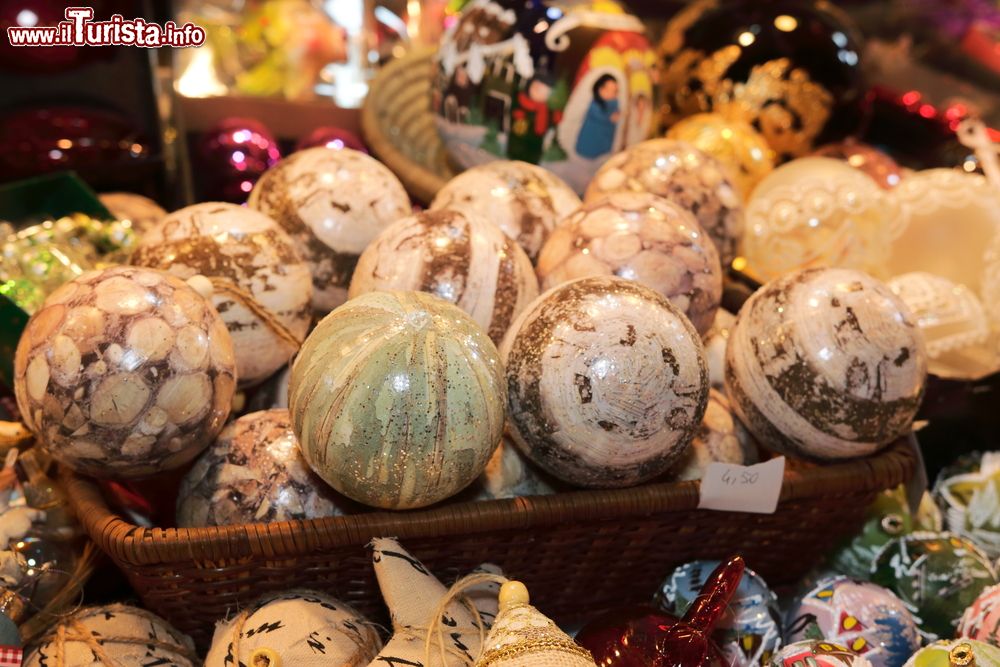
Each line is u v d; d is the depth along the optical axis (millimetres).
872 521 517
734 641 446
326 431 386
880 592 469
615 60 618
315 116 811
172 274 453
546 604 491
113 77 726
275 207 537
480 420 393
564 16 618
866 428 453
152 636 422
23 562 434
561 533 448
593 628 431
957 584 482
